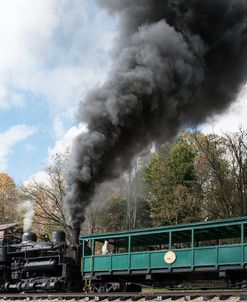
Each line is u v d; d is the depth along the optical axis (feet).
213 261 48.37
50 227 124.06
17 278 64.80
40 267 60.59
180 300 44.93
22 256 65.82
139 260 53.36
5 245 68.33
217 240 57.57
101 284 57.41
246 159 115.34
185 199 117.50
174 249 51.16
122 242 61.82
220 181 113.19
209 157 121.08
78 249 59.16
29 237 68.28
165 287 56.54
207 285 56.59
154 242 60.90
